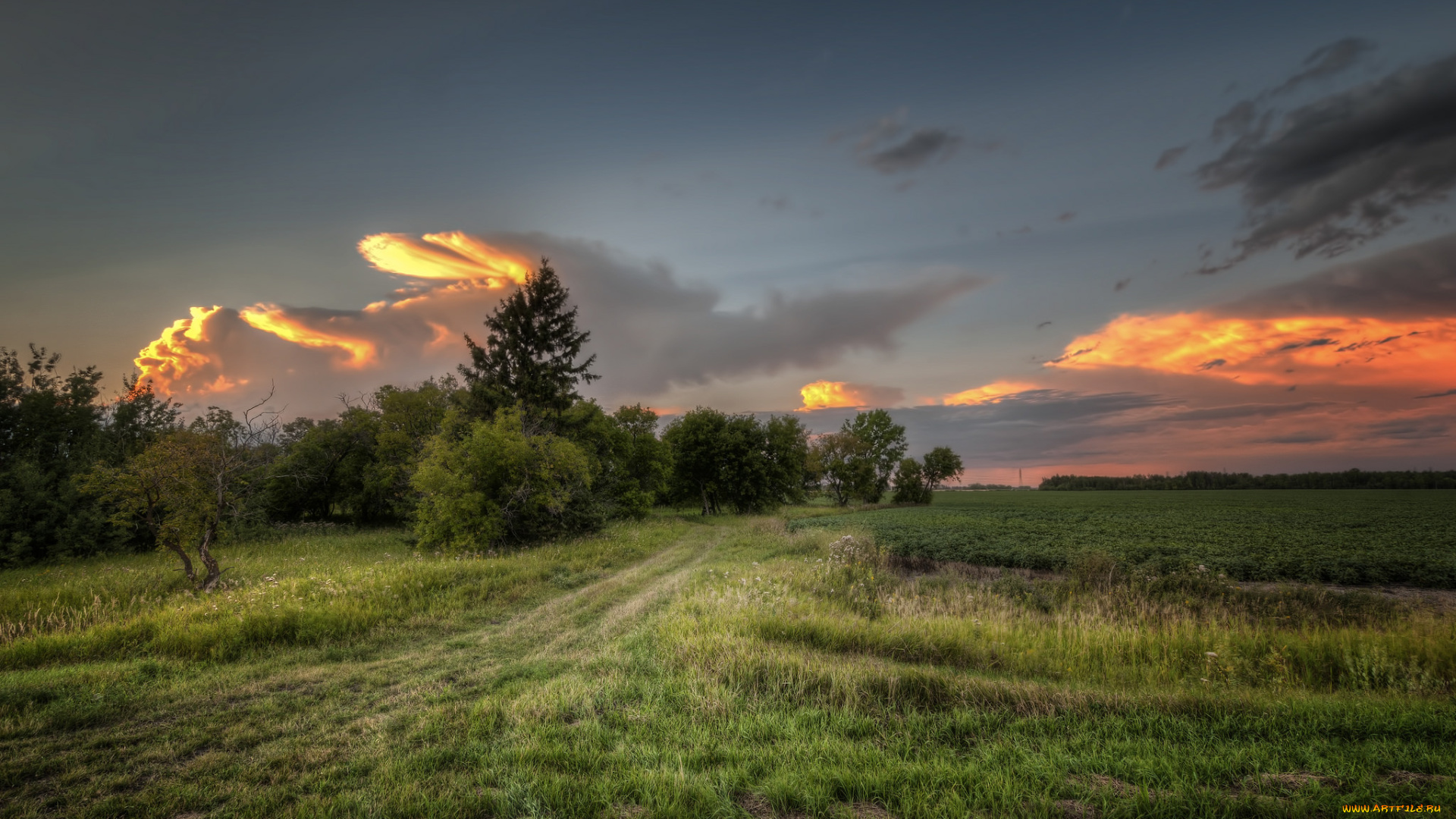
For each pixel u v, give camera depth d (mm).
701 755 4785
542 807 4004
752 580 13469
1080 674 7684
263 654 8609
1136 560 20234
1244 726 5262
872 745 4980
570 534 24297
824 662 7305
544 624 10633
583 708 5957
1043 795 3953
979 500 89125
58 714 5953
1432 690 7035
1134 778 4297
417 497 27562
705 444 50688
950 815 3777
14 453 25625
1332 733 5184
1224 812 3693
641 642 8578
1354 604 12789
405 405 35594
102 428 29391
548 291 35906
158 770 4848
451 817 3922
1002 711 5723
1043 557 20359
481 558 18625
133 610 11617
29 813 4125
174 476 14219
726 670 6887
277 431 16594
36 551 22016
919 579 15797
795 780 4238
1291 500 71375
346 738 5492
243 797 4332
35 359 27766
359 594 11555
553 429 32938
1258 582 18469
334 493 38031
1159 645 8625
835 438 66188
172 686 7062
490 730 5531
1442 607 14711
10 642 8375
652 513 48594
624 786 4234
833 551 17703
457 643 9391
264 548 23672
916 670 6727
